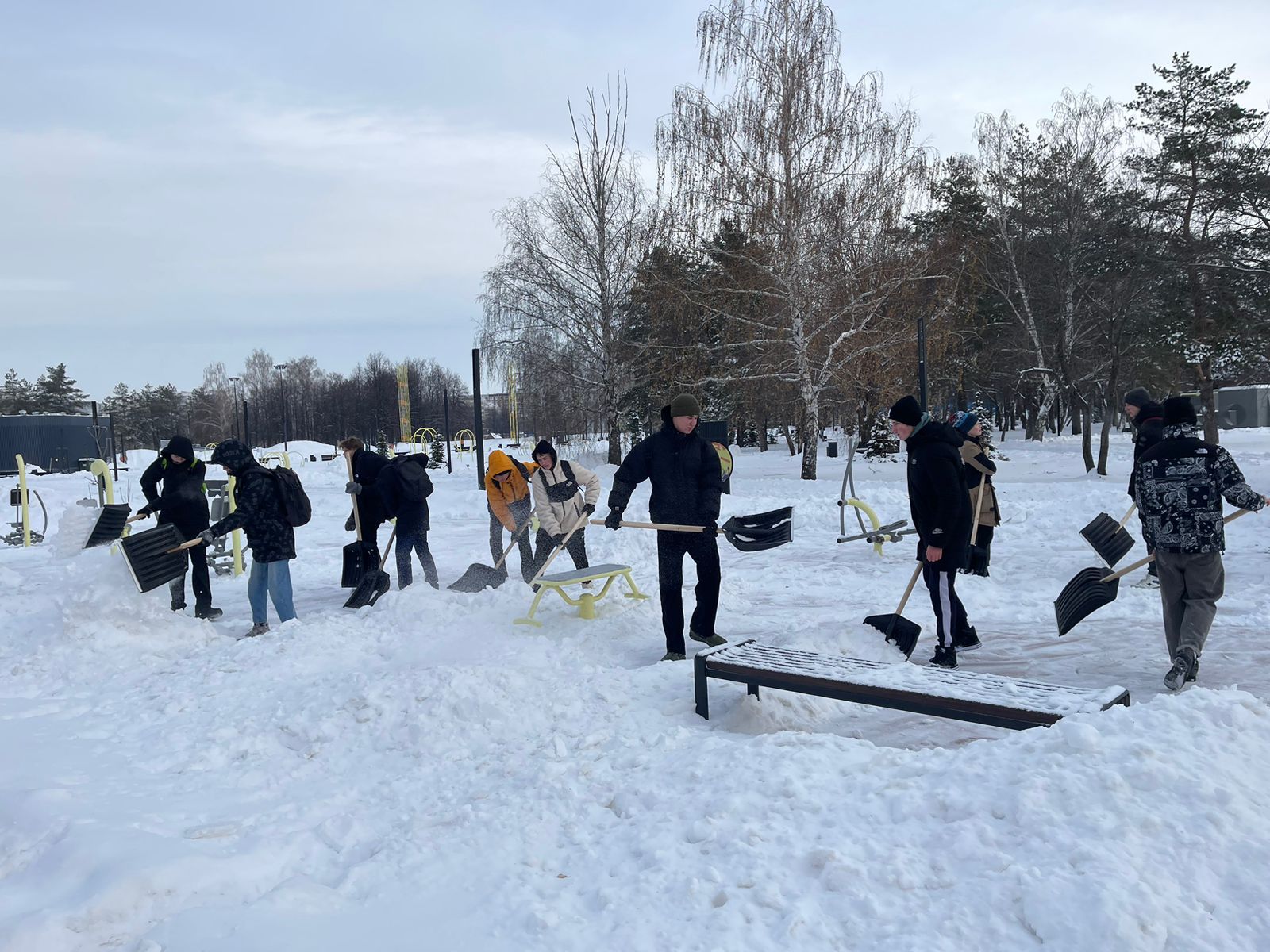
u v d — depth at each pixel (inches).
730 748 150.2
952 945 94.6
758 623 290.2
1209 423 1094.4
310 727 191.6
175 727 206.7
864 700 163.2
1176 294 1083.3
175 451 342.0
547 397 1225.4
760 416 1385.3
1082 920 93.2
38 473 1694.1
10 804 152.7
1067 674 221.1
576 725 182.5
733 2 893.2
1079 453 1237.7
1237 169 1061.1
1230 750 119.6
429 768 169.2
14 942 107.7
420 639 264.7
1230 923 94.1
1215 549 207.0
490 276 1211.2
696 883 109.3
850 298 879.7
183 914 114.7
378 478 360.8
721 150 882.8
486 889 119.3
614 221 1173.7
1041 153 1416.1
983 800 115.0
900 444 1332.4
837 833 116.0
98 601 283.4
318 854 137.2
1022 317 1499.8
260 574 306.2
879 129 887.1
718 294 912.3
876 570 390.0
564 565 418.3
